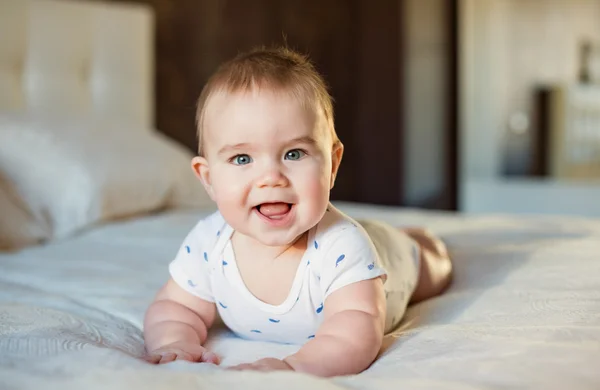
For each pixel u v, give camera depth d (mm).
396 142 3465
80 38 2494
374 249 840
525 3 4465
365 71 3467
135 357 744
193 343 824
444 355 710
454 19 3762
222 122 780
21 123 1994
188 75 2979
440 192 3721
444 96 3727
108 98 2549
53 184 1886
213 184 808
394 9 3428
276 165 761
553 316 853
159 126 2908
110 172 1940
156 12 2877
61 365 628
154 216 1979
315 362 711
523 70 4512
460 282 1149
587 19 4516
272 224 769
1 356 691
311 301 828
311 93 788
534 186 4004
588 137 4453
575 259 1156
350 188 3500
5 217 1730
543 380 618
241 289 851
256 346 859
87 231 1833
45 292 1152
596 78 4551
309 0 3326
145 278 1231
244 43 3141
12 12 2340
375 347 750
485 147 4441
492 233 1530
